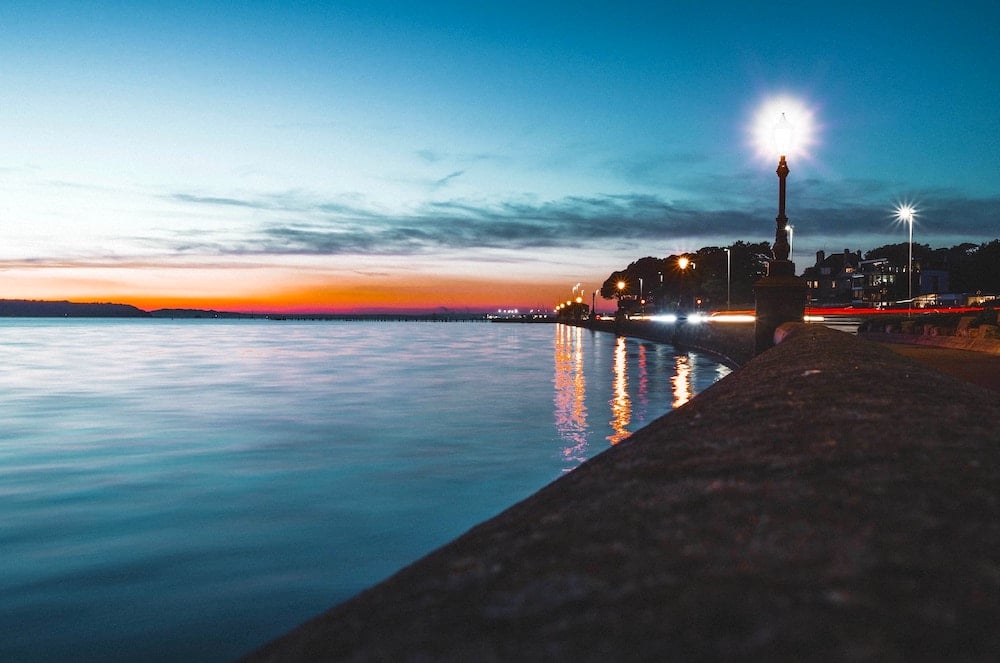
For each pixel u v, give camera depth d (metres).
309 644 2.51
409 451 21.61
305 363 63.78
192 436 24.41
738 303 163.50
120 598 9.79
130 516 14.17
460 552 3.20
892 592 2.10
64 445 22.59
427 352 84.75
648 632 2.02
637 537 2.79
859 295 163.62
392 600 2.73
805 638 1.89
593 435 24.66
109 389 40.31
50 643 8.36
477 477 17.98
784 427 4.56
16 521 13.76
